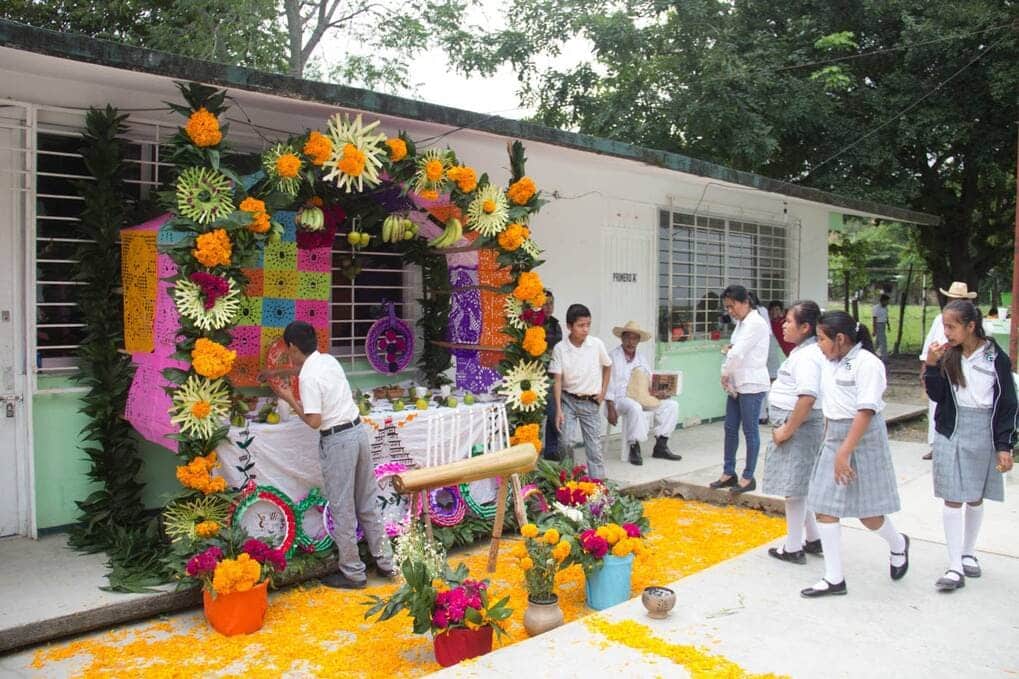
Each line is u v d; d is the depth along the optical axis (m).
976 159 14.43
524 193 5.80
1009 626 3.86
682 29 14.09
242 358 5.59
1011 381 4.29
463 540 5.54
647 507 6.68
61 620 3.98
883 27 14.62
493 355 6.40
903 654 3.54
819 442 4.70
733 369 6.63
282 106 5.38
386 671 3.79
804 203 11.81
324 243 5.73
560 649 3.56
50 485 5.21
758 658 3.49
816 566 4.75
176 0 13.48
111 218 5.25
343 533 4.76
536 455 5.02
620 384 7.60
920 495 6.42
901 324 21.14
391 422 5.32
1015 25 12.62
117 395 5.21
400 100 5.24
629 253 8.92
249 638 4.12
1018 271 8.08
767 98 13.91
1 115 4.92
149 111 5.45
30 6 13.11
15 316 5.09
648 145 14.41
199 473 4.35
